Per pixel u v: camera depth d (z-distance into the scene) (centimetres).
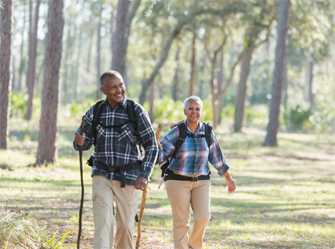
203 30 5125
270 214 1563
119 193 809
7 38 2483
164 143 909
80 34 11012
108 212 800
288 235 1273
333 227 1395
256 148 3925
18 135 3612
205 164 920
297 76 8725
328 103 6506
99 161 809
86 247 1038
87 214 1380
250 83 9856
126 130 803
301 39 4625
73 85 11544
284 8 4031
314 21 4522
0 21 2483
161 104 5741
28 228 994
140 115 808
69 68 11688
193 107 905
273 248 1145
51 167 2281
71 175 2178
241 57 5275
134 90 7769
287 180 2472
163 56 4503
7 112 2555
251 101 9769
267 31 4816
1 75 2512
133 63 5816
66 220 1277
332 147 4669
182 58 6894
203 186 923
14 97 5238
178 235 930
